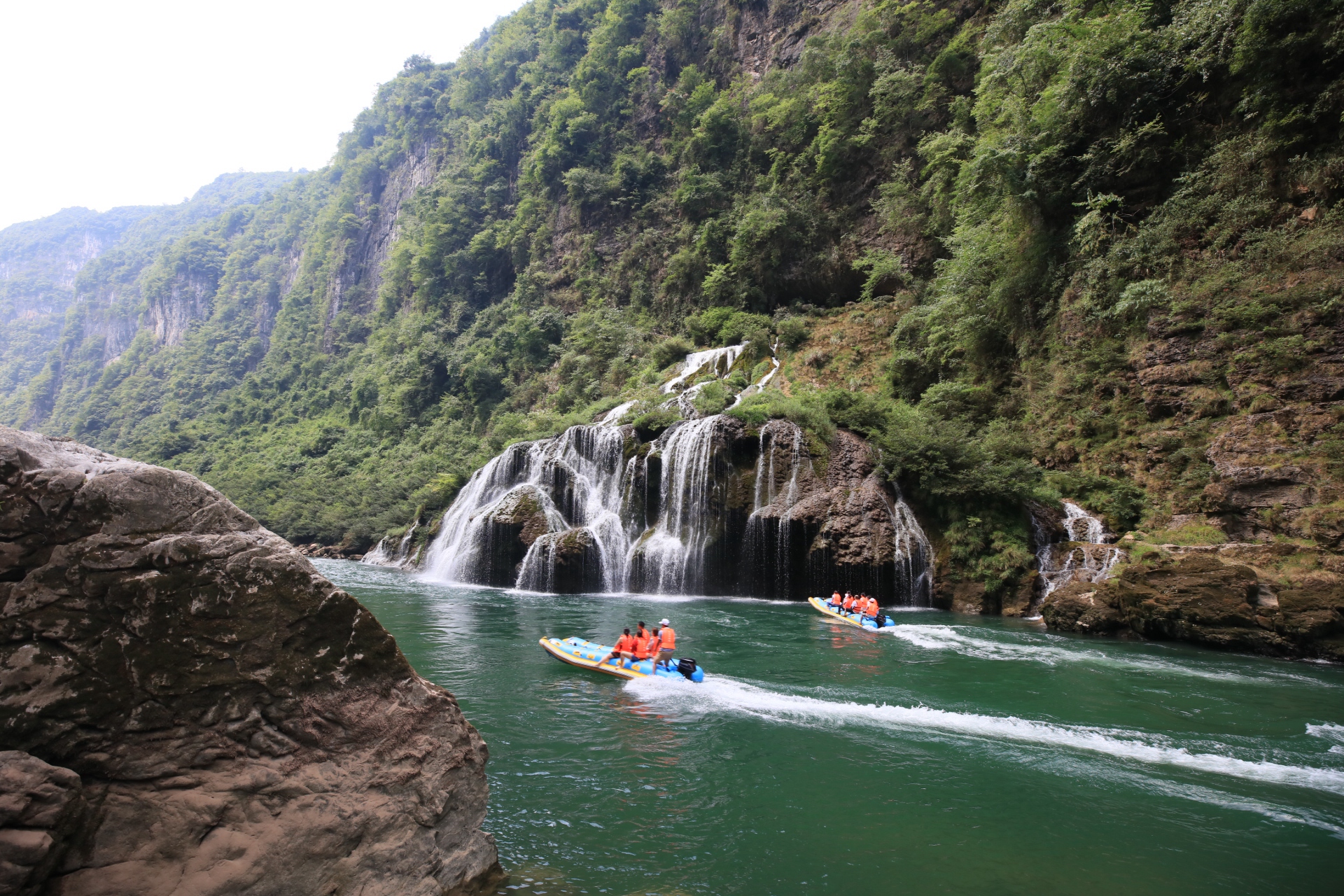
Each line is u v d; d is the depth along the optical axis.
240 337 120.88
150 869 3.38
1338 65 19.23
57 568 3.61
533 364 56.09
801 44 51.94
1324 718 10.39
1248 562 16.14
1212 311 20.08
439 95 99.31
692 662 12.18
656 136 62.44
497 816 6.61
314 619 4.32
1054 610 18.17
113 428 116.69
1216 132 22.14
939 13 41.03
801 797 7.38
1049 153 25.31
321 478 61.25
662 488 28.12
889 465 24.77
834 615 20.02
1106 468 22.14
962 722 10.02
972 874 5.86
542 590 26.86
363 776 4.23
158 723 3.67
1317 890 5.71
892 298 39.19
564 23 75.88
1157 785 7.90
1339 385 17.05
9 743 3.27
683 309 50.47
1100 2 26.39
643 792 7.38
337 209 109.69
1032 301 26.83
